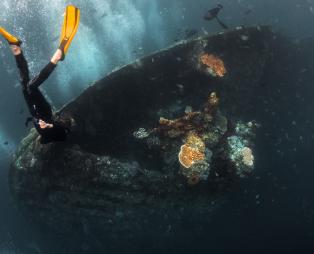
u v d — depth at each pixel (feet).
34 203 22.48
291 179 26.84
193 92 21.45
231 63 22.22
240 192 22.71
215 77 21.77
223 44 22.09
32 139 21.25
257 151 23.50
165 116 20.94
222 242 24.71
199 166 20.08
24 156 21.13
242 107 22.94
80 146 19.93
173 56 21.44
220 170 20.79
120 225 21.76
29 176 21.18
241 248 25.22
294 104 26.76
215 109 20.94
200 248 24.29
